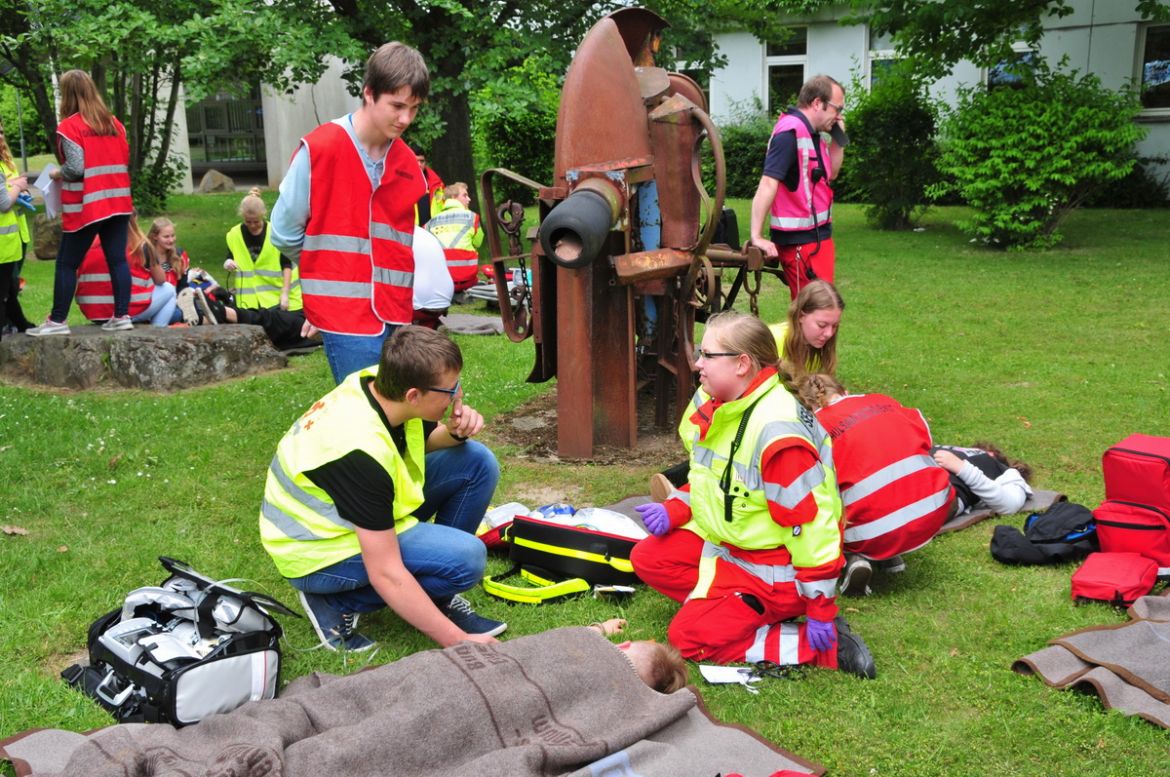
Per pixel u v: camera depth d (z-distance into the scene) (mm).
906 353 7902
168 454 5676
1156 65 17531
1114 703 3068
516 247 5738
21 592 3934
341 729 2525
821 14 20641
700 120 5082
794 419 3234
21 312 8219
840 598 3879
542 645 2887
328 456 3238
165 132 18656
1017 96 13109
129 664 3031
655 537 3672
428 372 3174
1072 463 5375
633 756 2668
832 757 2893
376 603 3531
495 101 11680
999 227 13250
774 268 6023
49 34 11070
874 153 15617
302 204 4199
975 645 3512
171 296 8344
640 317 6129
